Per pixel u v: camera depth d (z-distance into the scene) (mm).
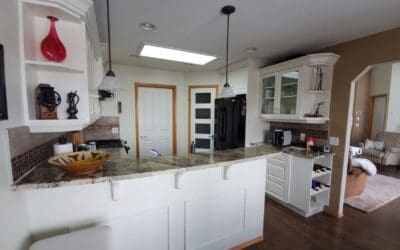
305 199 2688
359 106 6547
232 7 1730
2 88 911
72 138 2484
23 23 1104
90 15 1434
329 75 2754
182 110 4582
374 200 3246
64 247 1061
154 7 1735
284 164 2949
